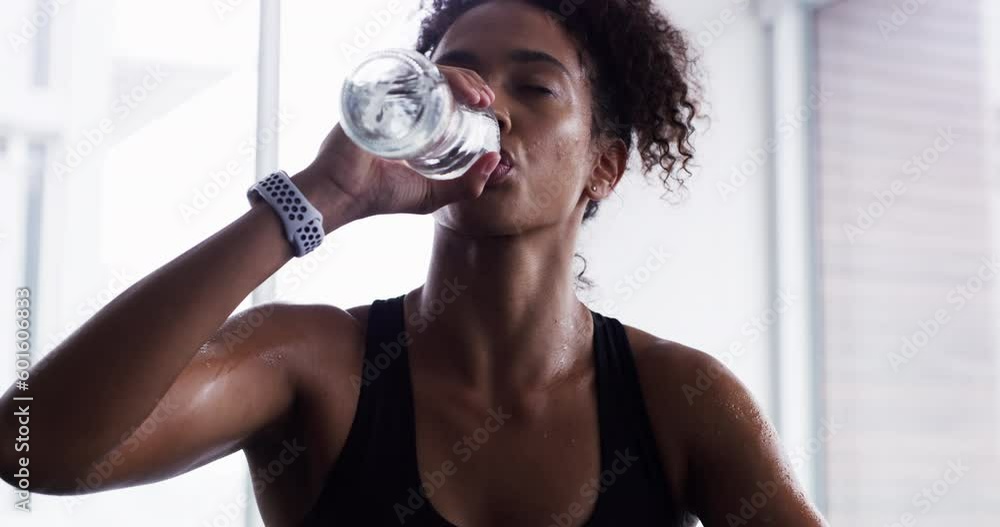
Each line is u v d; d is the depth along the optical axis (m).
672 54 1.07
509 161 0.77
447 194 0.73
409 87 0.64
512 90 0.80
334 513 0.76
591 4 0.87
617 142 0.91
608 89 0.90
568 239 0.84
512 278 0.79
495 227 0.77
